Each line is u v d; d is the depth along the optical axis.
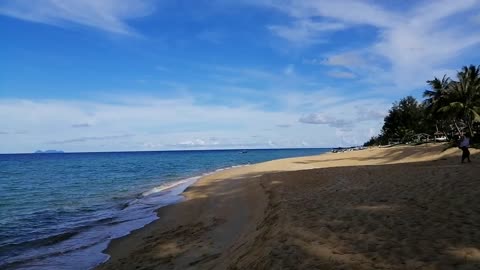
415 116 73.56
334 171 23.50
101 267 8.99
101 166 64.50
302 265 5.79
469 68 42.75
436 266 5.08
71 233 12.77
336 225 7.90
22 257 10.16
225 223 12.32
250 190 19.25
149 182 32.03
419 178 13.99
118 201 20.75
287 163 41.94
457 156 28.78
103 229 13.27
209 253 9.04
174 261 8.76
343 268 5.43
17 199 22.83
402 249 5.91
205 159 92.00
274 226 8.79
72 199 22.28
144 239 11.34
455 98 43.88
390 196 10.70
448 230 6.64
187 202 17.98
